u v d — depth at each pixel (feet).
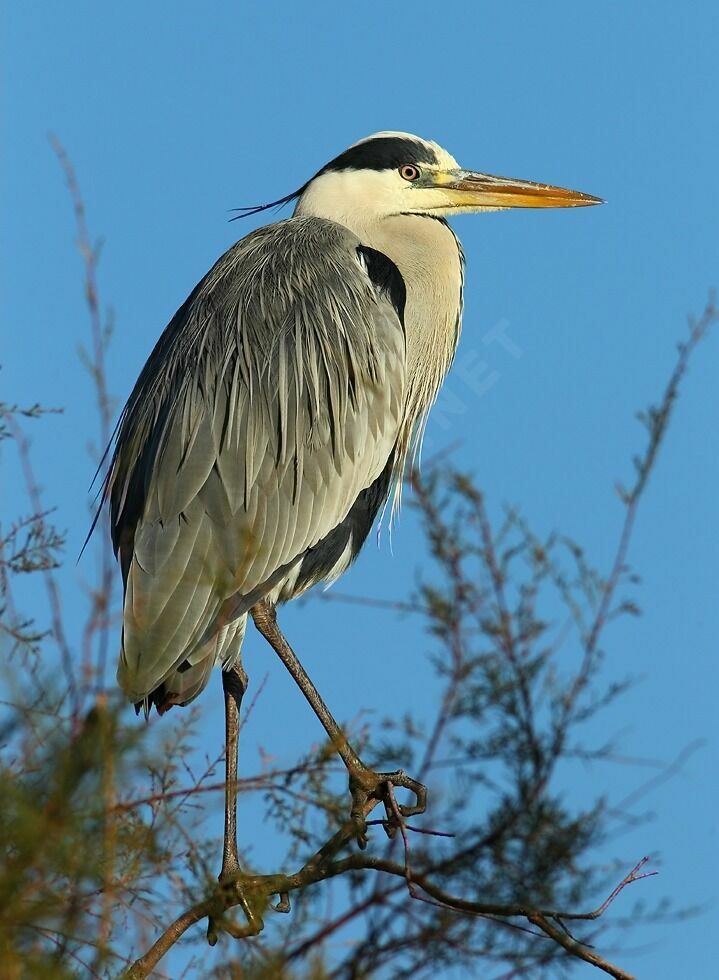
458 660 25.17
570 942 21.75
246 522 30.89
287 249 35.09
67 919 16.14
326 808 21.83
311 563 34.14
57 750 15.80
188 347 32.81
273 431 31.96
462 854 23.43
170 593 29.55
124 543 31.78
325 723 30.68
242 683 30.89
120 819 17.80
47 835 15.57
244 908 23.90
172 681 29.30
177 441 31.17
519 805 23.80
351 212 38.73
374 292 35.06
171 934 21.26
